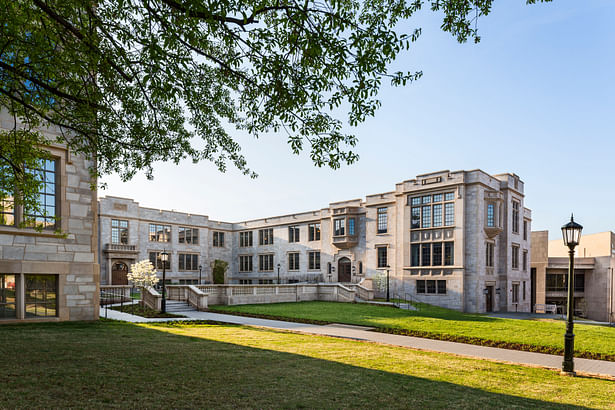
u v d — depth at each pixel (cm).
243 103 841
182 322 1833
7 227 1406
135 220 4425
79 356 839
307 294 3284
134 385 637
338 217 4331
